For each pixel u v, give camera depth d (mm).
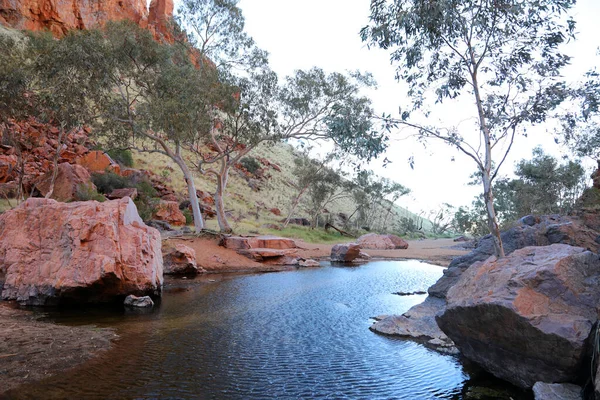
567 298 6617
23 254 14055
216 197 33188
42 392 6312
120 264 13570
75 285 12703
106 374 7195
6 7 66688
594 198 19422
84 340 9164
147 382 6930
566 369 6223
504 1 10500
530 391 6895
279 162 89750
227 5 32156
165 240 25891
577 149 21688
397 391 6914
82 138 44719
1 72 23938
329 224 58156
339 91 32875
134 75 28562
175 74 28312
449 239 74812
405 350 9250
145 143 58500
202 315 12562
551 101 10414
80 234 13383
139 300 13609
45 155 37500
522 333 6484
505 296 6730
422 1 10133
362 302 15422
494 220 10008
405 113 10742
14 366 7289
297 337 10250
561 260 6930
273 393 6676
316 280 21141
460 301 7586
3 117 26891
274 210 61719
